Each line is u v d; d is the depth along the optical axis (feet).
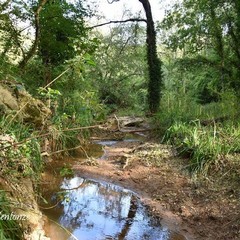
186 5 42.11
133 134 31.40
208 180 16.72
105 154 23.07
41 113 17.60
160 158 21.07
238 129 21.36
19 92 17.02
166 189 16.44
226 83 37.29
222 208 13.85
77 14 29.91
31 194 12.28
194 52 42.39
